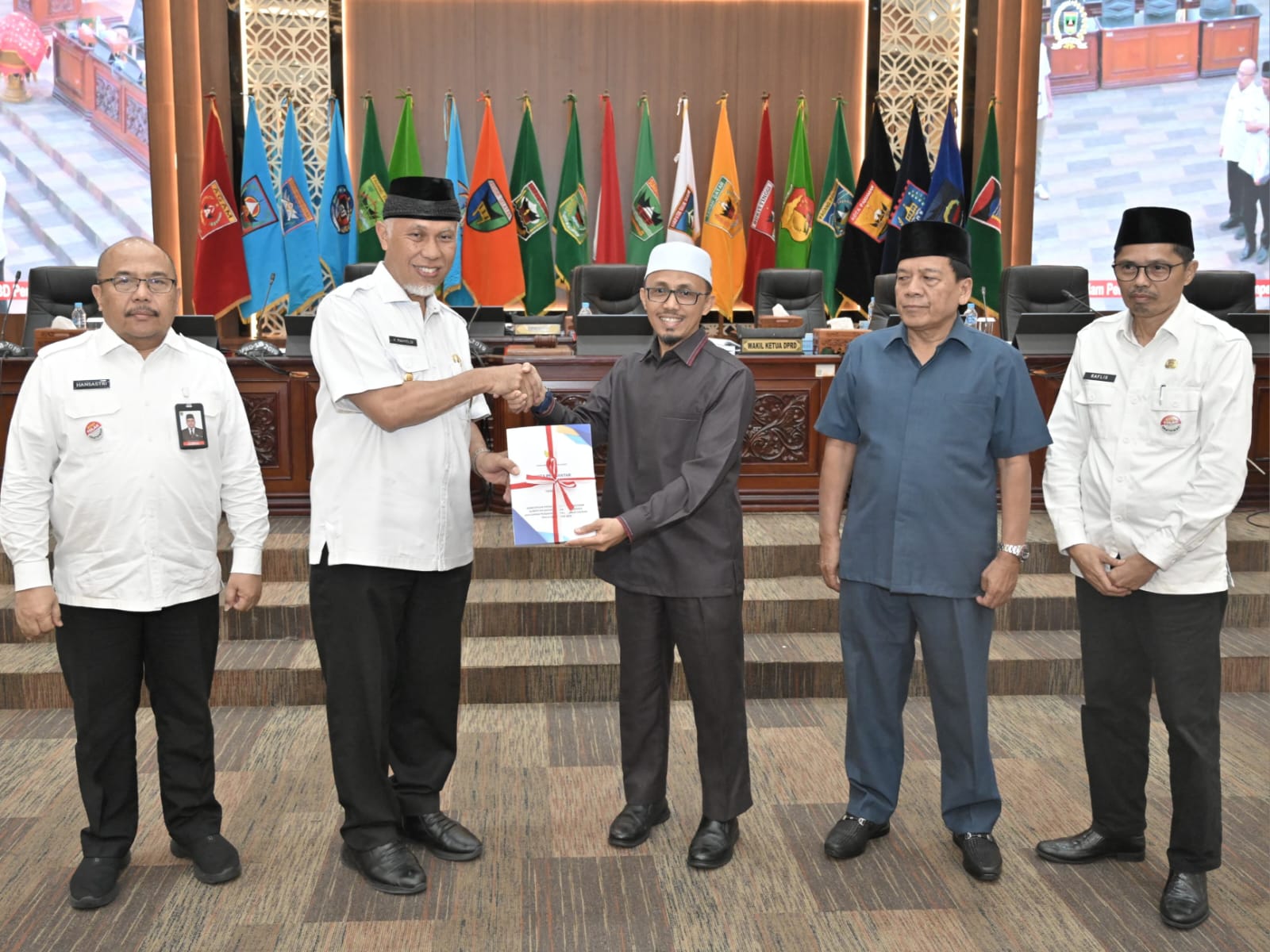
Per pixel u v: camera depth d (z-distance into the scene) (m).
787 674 3.75
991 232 7.47
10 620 3.86
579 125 7.83
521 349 4.96
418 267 2.40
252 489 2.54
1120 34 7.72
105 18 7.36
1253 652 3.85
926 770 3.16
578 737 3.40
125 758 2.45
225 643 3.90
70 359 2.33
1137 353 2.44
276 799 2.94
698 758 2.64
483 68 7.75
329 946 2.24
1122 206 7.87
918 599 2.53
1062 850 2.61
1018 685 3.80
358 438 2.42
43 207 7.42
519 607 4.00
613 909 2.39
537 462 2.44
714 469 2.45
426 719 2.62
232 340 7.49
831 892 2.47
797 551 4.36
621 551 2.61
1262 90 7.67
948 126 7.50
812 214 7.82
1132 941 2.27
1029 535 4.49
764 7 7.81
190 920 2.33
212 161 7.21
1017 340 5.05
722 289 7.68
